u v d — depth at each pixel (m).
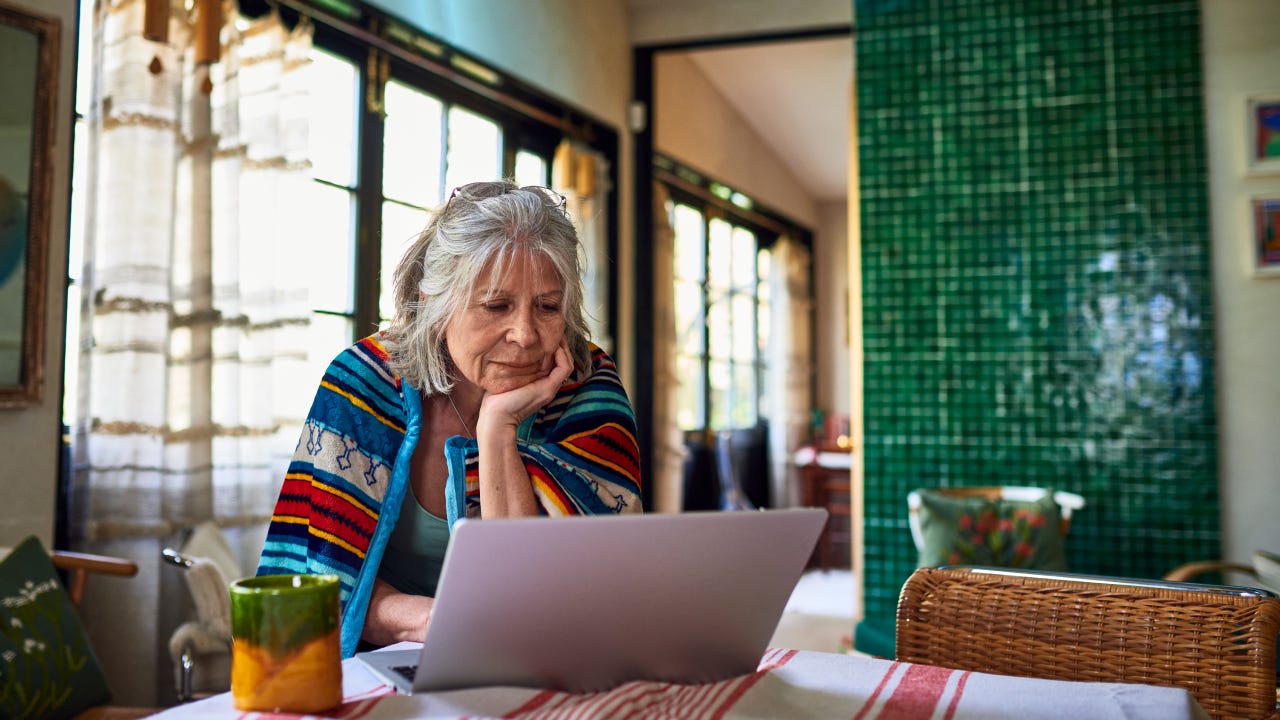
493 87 4.38
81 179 2.70
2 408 2.37
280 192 3.17
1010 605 1.17
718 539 0.79
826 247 9.64
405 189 3.97
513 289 1.18
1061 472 4.02
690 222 6.93
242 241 3.07
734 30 5.21
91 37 2.73
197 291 2.86
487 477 1.15
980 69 4.18
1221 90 3.94
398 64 3.93
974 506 3.21
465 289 1.18
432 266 1.23
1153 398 3.95
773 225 8.47
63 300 2.54
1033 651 1.15
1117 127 4.02
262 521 3.02
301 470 1.23
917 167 4.22
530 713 0.76
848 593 6.09
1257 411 3.85
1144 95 4.00
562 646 0.80
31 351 2.43
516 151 4.70
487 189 1.27
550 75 4.66
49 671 1.92
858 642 3.05
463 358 1.20
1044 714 0.79
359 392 1.26
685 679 0.87
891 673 0.91
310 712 0.75
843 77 6.84
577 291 1.32
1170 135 3.97
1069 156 4.07
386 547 1.28
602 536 0.74
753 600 0.85
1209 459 3.88
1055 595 1.16
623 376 5.25
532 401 1.18
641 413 5.39
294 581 0.80
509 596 0.75
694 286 6.95
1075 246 4.05
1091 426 4.00
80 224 2.70
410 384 1.27
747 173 7.61
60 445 2.54
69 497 2.62
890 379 4.21
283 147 3.19
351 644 1.14
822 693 0.84
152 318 2.71
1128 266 3.99
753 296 8.16
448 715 0.75
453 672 0.80
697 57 6.50
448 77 4.11
